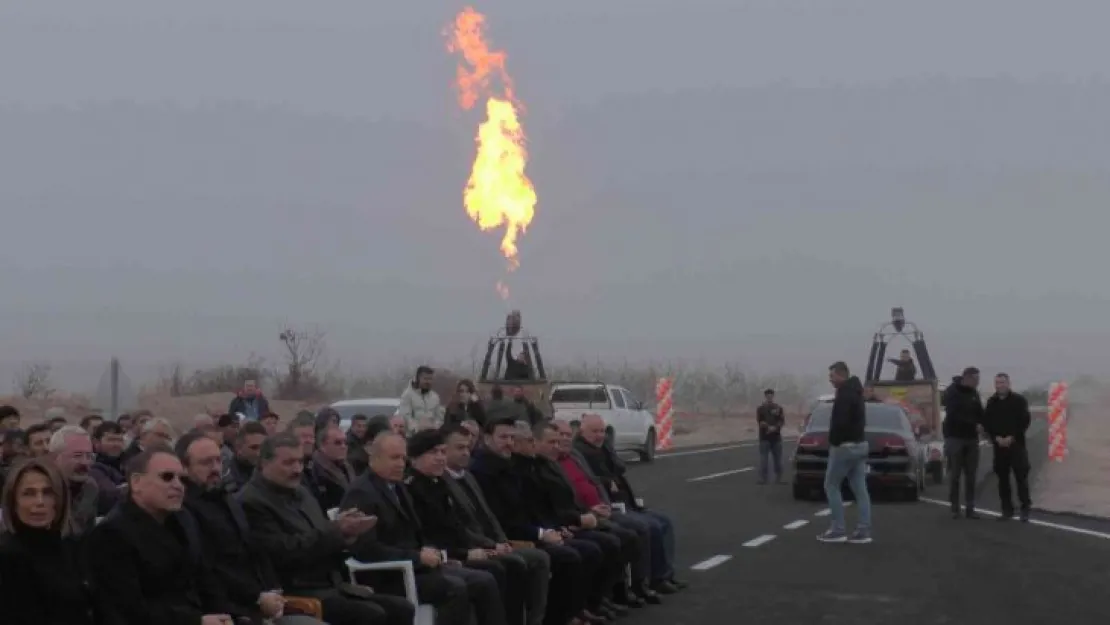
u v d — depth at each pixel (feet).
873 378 120.67
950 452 72.43
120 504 26.37
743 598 45.01
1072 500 86.48
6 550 23.52
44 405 138.31
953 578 49.44
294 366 199.00
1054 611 42.29
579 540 40.06
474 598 33.76
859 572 51.16
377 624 30.22
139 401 147.13
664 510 78.64
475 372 135.13
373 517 31.58
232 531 28.63
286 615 28.91
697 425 238.68
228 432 46.57
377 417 44.91
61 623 23.76
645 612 42.34
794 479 85.46
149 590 25.86
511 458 40.06
